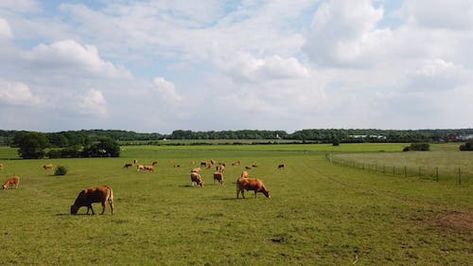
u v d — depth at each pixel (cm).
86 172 7025
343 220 2430
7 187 4616
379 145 18512
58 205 3250
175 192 4044
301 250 1789
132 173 6756
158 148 17838
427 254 1705
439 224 2250
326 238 1991
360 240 1945
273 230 2181
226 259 1672
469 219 2358
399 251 1753
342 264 1595
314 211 2766
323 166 7656
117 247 1867
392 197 3372
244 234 2098
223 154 13762
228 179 5484
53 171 7362
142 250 1812
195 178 4700
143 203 3288
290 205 3061
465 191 3625
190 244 1906
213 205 3123
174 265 1605
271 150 15738
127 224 2384
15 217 2686
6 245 1919
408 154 11444
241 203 3212
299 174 6062
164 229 2234
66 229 2259
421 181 4569
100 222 2456
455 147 15638
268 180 5181
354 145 18775
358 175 5594
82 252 1789
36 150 12731
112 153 13050
